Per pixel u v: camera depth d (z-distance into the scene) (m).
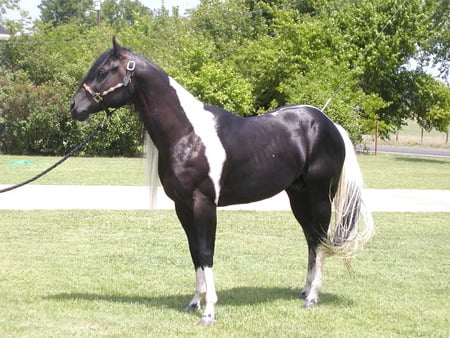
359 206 6.50
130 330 5.50
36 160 24.45
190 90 26.78
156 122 5.84
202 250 5.83
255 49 31.34
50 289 6.88
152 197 6.09
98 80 5.87
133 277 7.50
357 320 5.96
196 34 36.59
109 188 15.65
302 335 5.45
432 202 14.55
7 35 32.69
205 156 5.77
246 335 5.43
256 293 6.90
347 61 30.00
